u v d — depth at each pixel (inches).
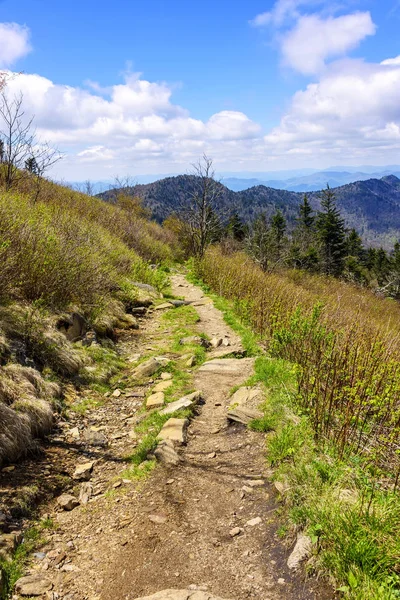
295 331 294.8
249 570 129.0
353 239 2532.0
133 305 505.4
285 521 146.3
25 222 350.9
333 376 202.7
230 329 439.5
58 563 134.6
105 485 178.7
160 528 150.5
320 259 1849.2
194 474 183.8
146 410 250.7
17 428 186.4
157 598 116.0
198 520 154.4
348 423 173.9
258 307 435.2
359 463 163.0
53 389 239.1
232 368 306.8
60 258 345.1
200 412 245.8
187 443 211.2
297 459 170.4
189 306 541.6
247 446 202.5
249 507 159.5
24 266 310.7
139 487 175.3
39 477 174.7
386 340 280.5
